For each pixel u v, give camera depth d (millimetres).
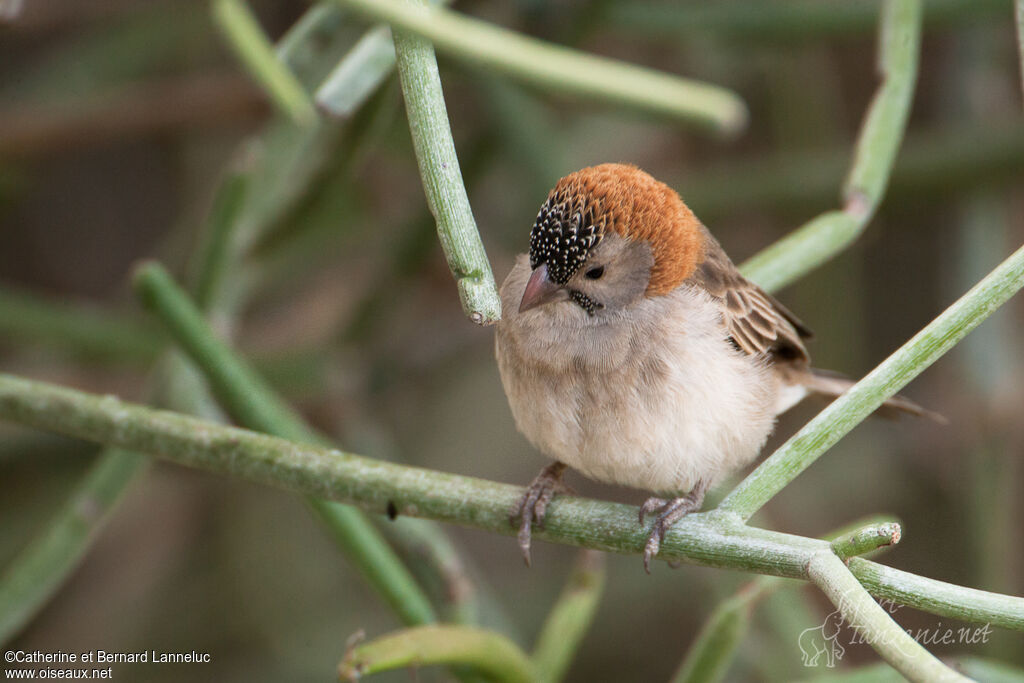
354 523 6195
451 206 4461
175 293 6527
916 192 10977
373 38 6035
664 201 7027
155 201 12562
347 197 11664
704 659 6168
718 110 4828
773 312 7742
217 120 11297
